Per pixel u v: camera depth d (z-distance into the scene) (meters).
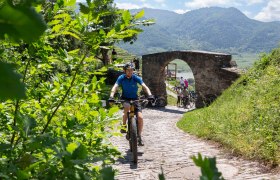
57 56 1.94
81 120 2.05
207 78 25.61
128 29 1.35
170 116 21.53
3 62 0.38
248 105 11.39
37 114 2.16
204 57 25.64
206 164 0.42
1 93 0.37
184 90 29.31
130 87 7.53
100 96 2.19
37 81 2.25
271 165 6.61
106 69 2.06
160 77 29.55
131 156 8.04
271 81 12.88
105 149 1.98
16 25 0.39
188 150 8.77
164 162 7.48
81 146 0.86
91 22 1.45
